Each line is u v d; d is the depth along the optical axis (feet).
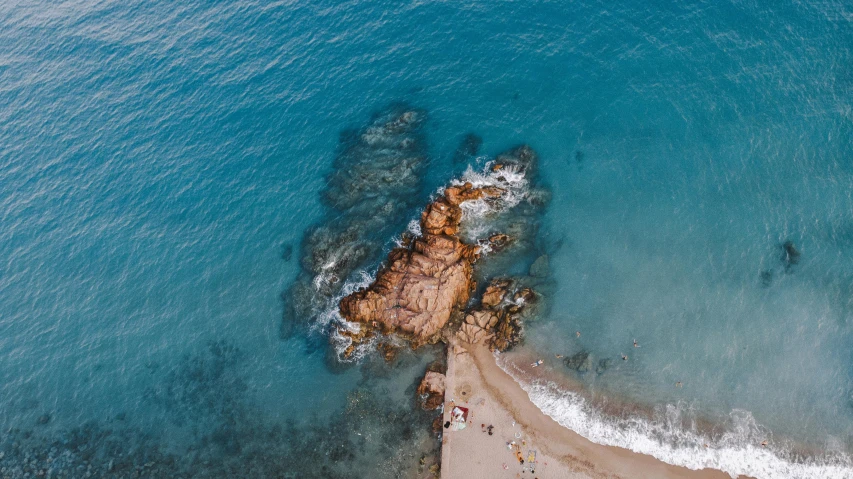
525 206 183.32
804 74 197.36
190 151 212.23
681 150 187.83
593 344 159.12
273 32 242.99
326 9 246.88
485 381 155.84
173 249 190.39
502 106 207.51
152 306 180.14
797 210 171.94
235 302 178.09
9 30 266.36
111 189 206.49
